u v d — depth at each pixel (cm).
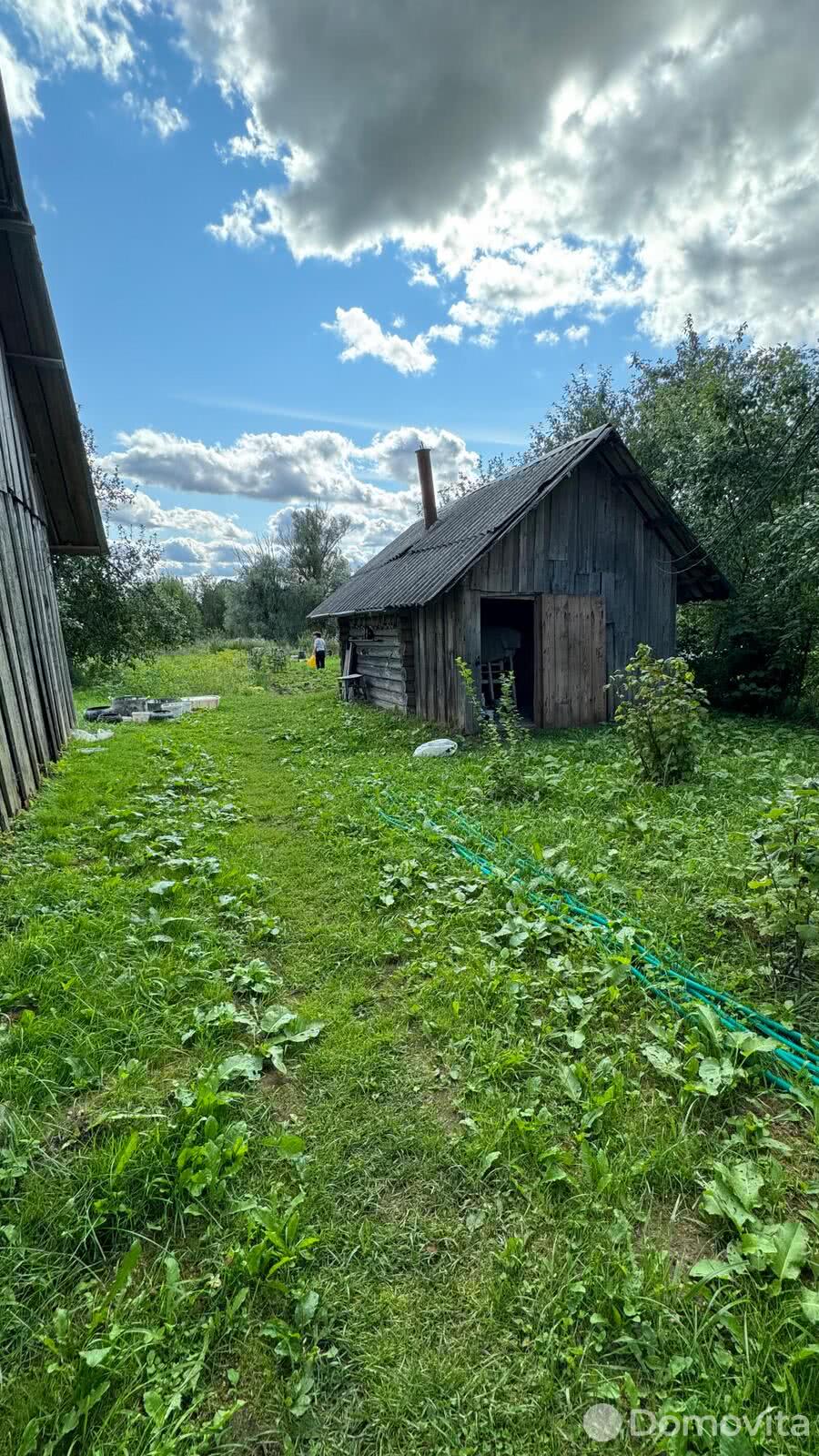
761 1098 231
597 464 990
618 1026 269
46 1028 256
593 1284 166
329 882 426
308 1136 221
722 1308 158
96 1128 216
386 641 1241
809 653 1067
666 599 1082
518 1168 203
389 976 321
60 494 853
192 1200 192
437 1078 248
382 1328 161
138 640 1716
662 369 1905
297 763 815
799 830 294
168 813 566
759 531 1059
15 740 536
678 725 574
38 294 615
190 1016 278
